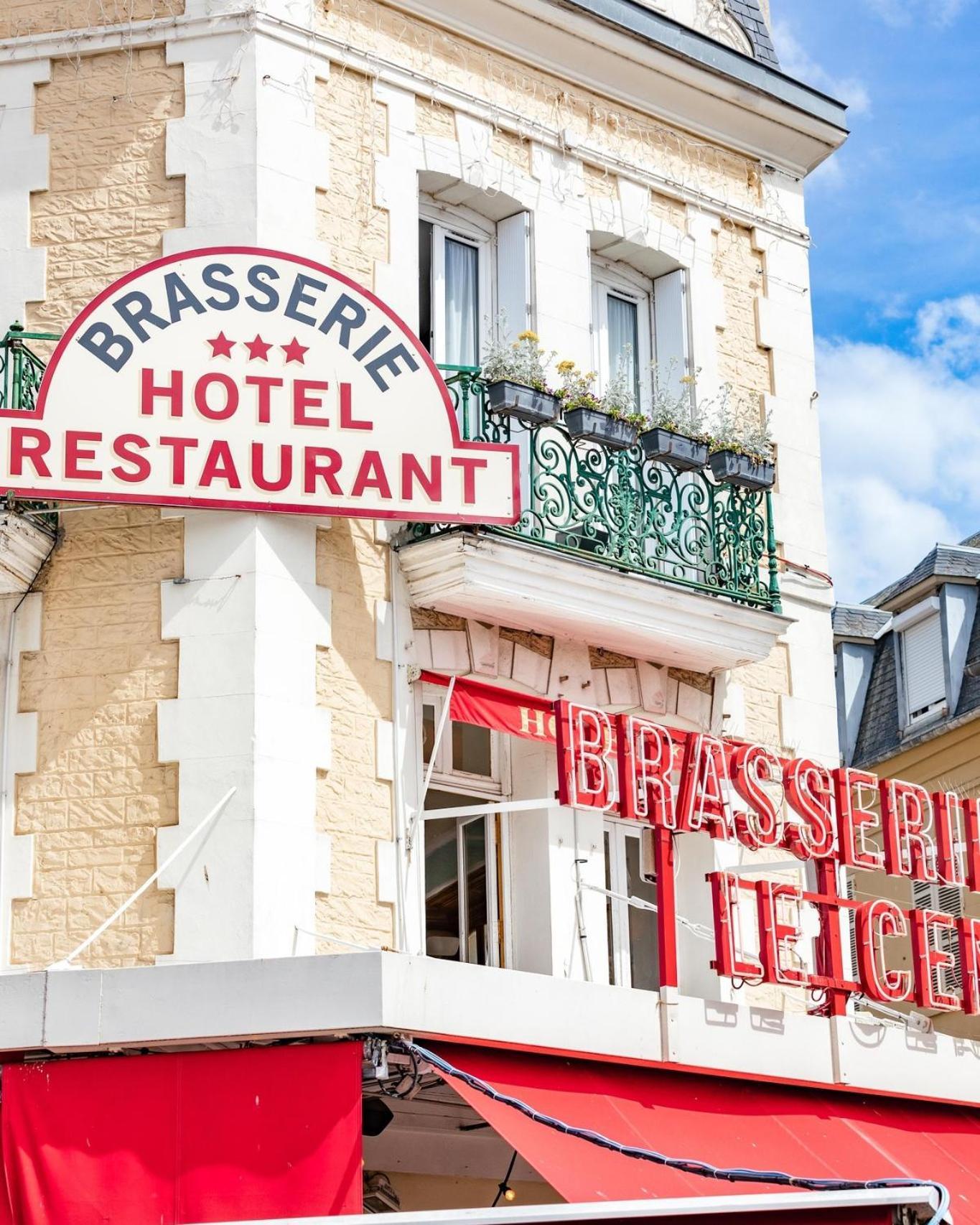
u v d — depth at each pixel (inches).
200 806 449.1
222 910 440.8
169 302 471.8
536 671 517.0
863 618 871.1
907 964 733.3
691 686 553.9
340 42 520.1
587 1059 461.1
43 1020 415.5
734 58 600.1
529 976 449.4
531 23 555.8
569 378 526.6
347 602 482.6
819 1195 397.4
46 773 457.7
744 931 549.0
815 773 521.0
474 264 553.0
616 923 537.3
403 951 466.3
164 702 457.7
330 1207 404.8
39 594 470.0
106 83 506.3
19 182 500.4
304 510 466.9
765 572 570.6
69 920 446.6
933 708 796.6
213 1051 420.5
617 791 479.5
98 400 460.4
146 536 470.9
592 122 574.6
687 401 572.7
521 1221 368.5
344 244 508.4
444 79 541.6
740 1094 494.0
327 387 475.5
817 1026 511.8
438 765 509.4
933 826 543.5
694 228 591.8
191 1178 410.9
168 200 497.0
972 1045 555.2
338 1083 414.0
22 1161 414.6
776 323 605.3
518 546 489.7
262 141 498.6
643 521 517.7
